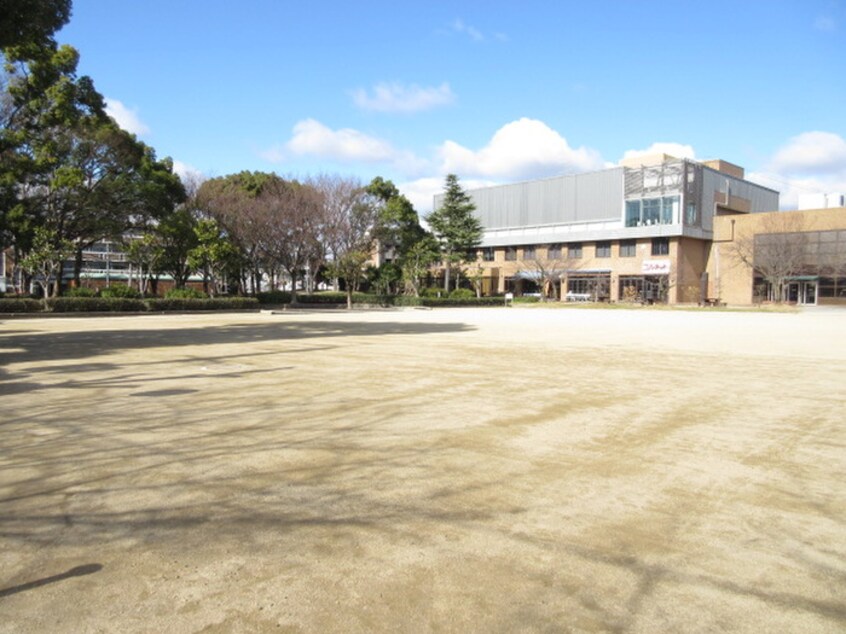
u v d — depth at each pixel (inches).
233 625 90.2
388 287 1978.3
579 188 2372.0
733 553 116.0
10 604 95.6
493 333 683.4
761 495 148.7
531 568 108.7
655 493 149.5
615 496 146.9
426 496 145.5
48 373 343.9
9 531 123.4
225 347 500.1
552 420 231.3
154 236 1315.2
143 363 390.9
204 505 138.2
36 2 418.6
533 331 722.8
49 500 140.9
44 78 975.0
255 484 152.9
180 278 1503.4
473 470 166.6
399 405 257.1
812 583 104.6
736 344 560.7
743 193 2381.9
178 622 91.0
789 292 1991.9
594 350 497.4
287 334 647.1
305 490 148.8
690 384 320.5
